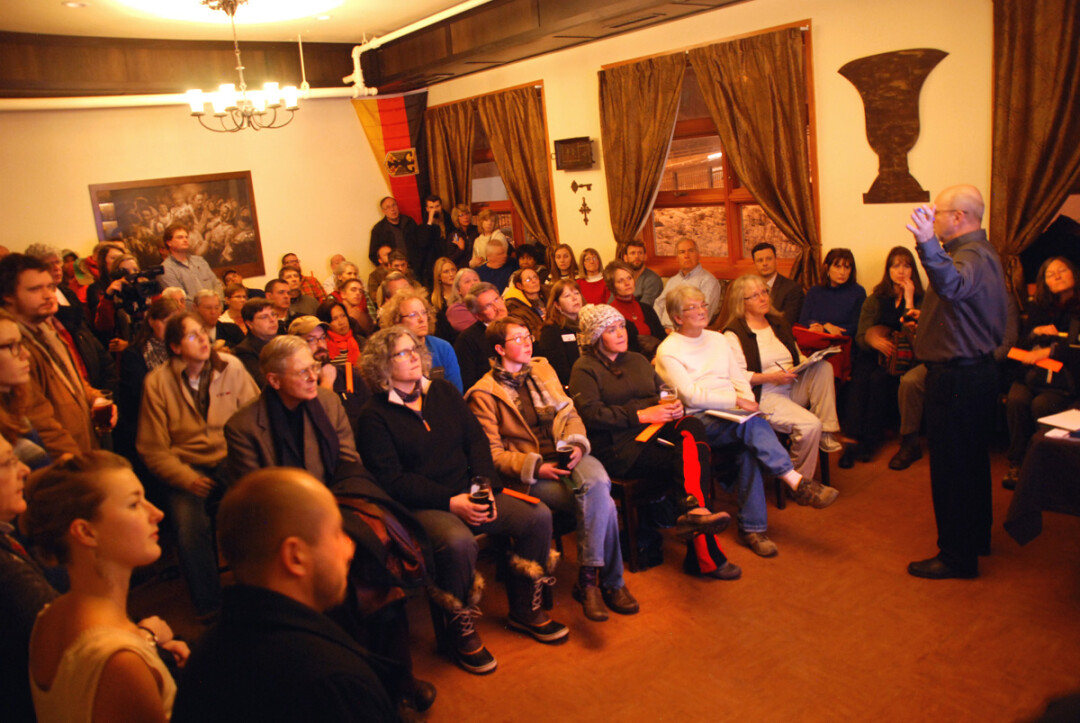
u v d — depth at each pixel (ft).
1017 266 14.71
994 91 14.58
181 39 24.39
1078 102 13.61
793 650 9.56
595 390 12.05
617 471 11.69
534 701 9.06
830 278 16.83
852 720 8.25
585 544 10.54
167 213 25.84
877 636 9.68
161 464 11.29
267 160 27.73
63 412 10.71
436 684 9.55
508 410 11.39
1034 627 9.53
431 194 29.12
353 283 20.42
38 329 10.91
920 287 15.80
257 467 9.59
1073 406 11.21
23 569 5.52
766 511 12.29
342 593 4.42
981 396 10.27
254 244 27.81
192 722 3.93
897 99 16.06
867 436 15.35
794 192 18.12
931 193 15.98
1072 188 13.96
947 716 8.18
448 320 18.08
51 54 22.17
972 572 10.76
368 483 9.16
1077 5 13.32
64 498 4.80
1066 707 3.24
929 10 15.33
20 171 23.27
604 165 22.71
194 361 11.49
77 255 23.68
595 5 18.81
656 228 23.16
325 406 10.26
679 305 12.67
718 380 12.82
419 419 10.18
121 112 24.73
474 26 22.59
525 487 10.92
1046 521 12.22
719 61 18.83
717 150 20.85
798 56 17.34
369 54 27.50
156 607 12.04
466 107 27.07
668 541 12.92
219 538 4.23
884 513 13.04
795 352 14.06
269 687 3.81
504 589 11.80
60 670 4.57
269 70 26.40
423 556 8.95
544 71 23.98
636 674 9.39
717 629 10.18
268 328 14.52
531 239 26.63
